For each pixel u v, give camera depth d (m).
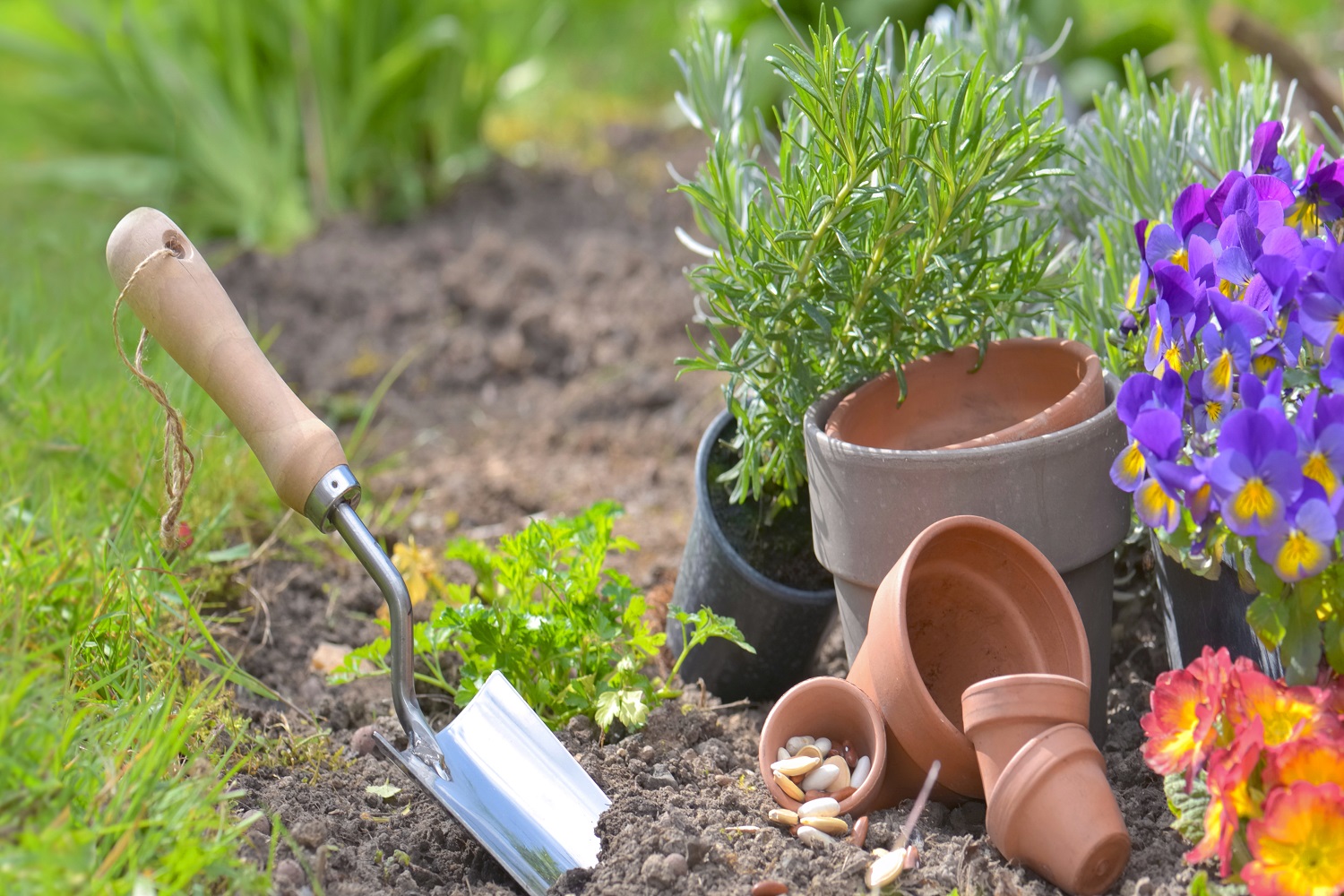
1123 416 1.29
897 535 1.44
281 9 4.86
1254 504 1.17
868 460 1.42
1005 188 1.61
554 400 3.49
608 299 3.87
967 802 1.46
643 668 1.93
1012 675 1.43
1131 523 1.64
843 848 1.35
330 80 4.85
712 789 1.52
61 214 4.28
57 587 1.81
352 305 4.04
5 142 5.44
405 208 4.79
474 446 3.25
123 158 4.99
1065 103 3.37
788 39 5.00
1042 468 1.41
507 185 5.02
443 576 2.32
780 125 1.63
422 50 4.70
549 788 1.46
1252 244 1.34
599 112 6.02
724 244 1.91
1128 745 1.58
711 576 1.83
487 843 1.38
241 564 2.19
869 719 1.41
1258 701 1.22
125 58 5.02
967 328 1.68
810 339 1.62
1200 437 1.30
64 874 1.12
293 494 1.47
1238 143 1.94
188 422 2.38
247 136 4.87
